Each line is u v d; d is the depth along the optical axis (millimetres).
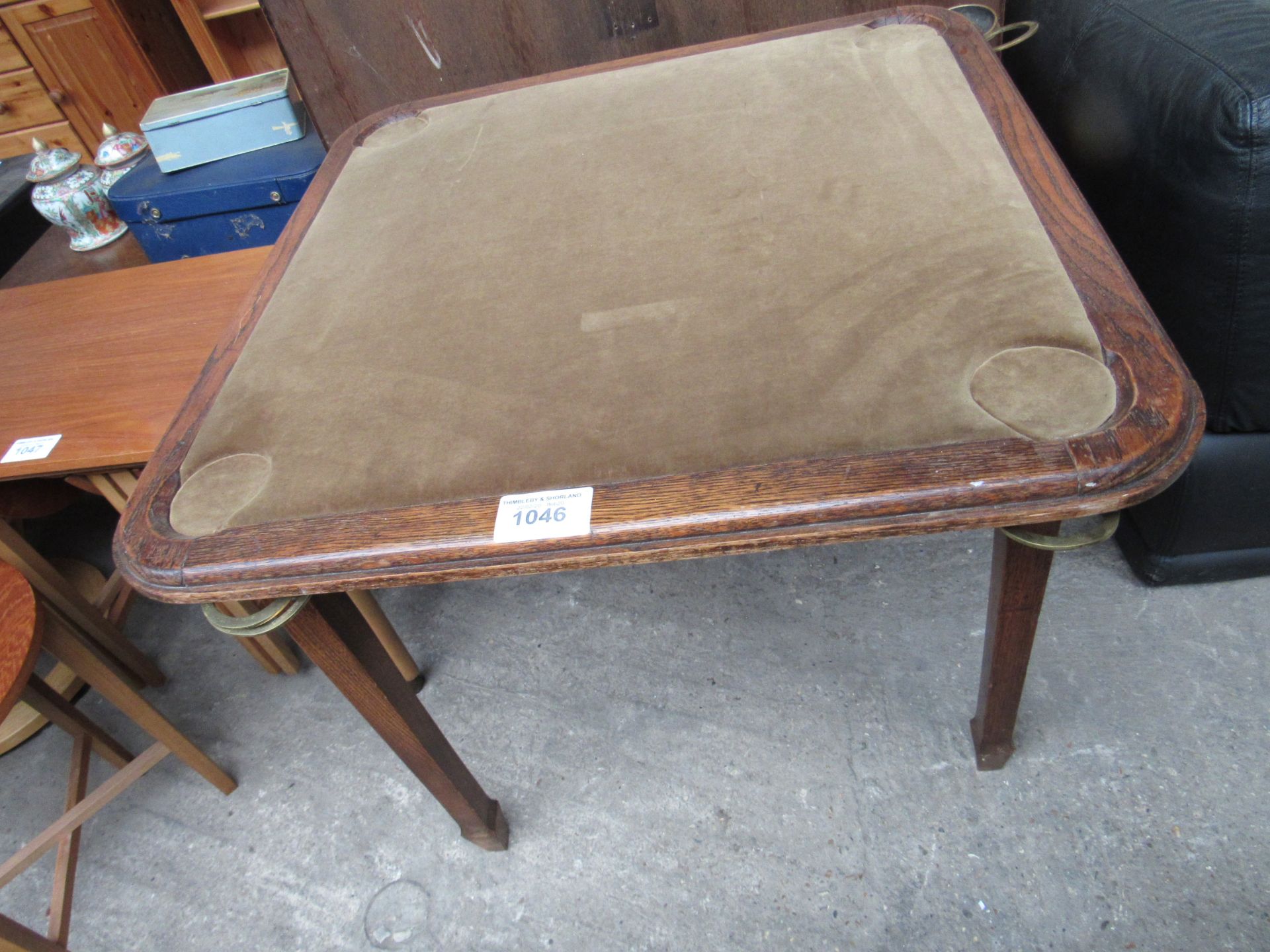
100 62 3045
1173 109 1086
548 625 1713
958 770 1352
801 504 698
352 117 1901
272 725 1665
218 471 860
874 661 1520
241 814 1533
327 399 904
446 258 1074
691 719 1504
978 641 1512
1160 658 1406
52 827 1342
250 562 768
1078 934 1162
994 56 1186
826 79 1226
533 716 1566
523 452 792
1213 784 1258
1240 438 1269
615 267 986
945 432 716
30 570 1519
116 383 1357
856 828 1318
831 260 914
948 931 1197
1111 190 1260
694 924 1267
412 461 812
